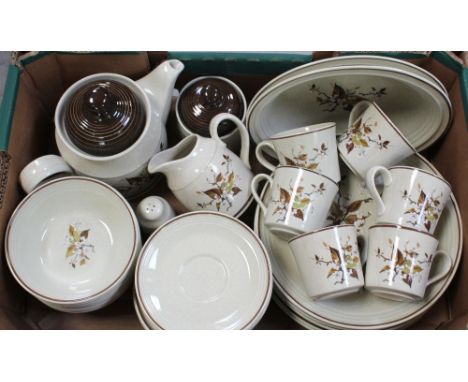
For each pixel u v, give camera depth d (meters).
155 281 0.62
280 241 0.69
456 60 0.68
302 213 0.63
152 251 0.63
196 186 0.65
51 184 0.66
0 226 0.62
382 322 0.62
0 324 0.58
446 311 0.67
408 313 0.62
